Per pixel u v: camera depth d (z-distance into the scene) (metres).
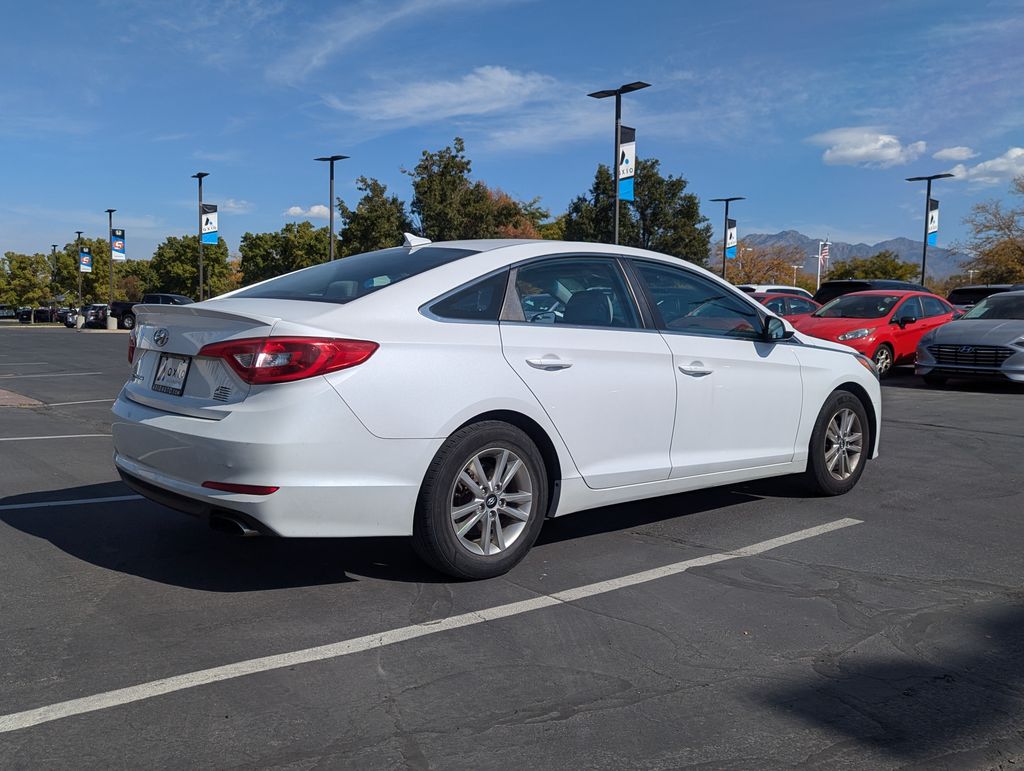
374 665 3.25
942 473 6.88
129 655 3.31
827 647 3.47
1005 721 2.89
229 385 3.74
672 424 4.83
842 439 6.01
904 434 8.84
